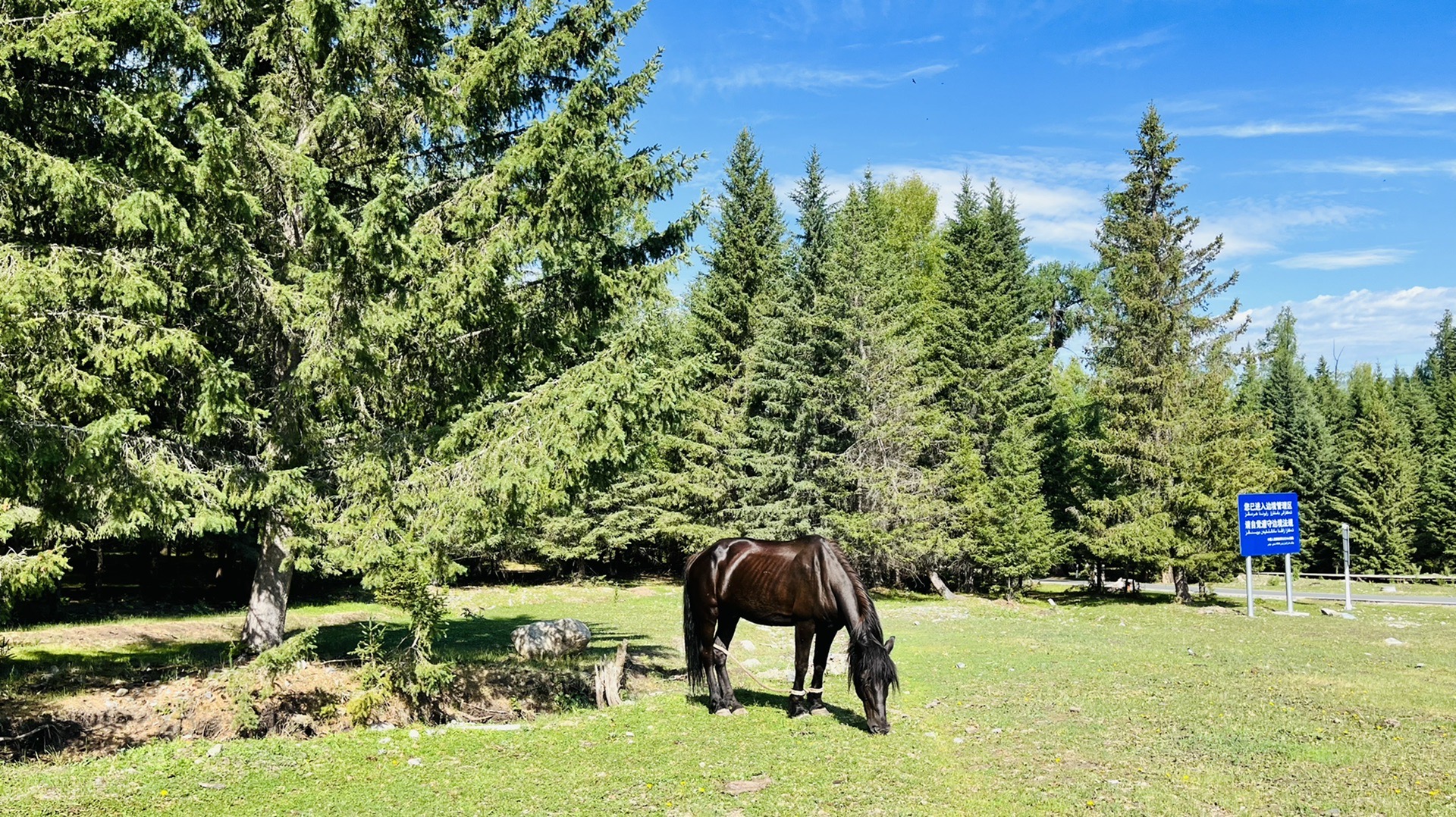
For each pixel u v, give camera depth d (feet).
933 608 79.30
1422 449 142.61
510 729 28.50
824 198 105.40
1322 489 134.92
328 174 30.35
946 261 122.93
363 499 33.71
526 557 112.37
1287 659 44.78
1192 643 52.54
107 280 27.68
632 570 117.29
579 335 40.22
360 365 32.89
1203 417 87.35
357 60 36.11
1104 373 91.61
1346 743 26.73
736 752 25.59
